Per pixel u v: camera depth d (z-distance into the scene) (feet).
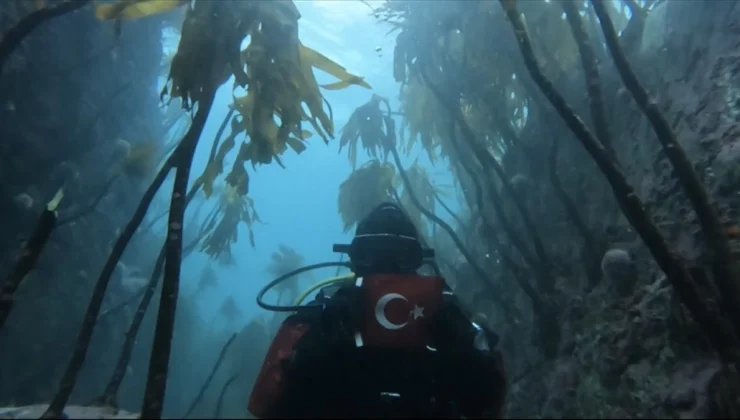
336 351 6.59
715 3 17.25
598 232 18.90
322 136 11.37
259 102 10.00
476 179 22.16
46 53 27.50
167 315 6.88
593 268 18.21
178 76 9.20
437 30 21.74
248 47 10.86
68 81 29.14
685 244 14.21
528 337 21.74
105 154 33.53
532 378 19.71
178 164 7.76
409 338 6.63
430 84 21.52
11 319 27.35
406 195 31.30
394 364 6.59
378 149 28.22
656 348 14.39
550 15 19.56
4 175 25.75
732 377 7.43
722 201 13.51
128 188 36.11
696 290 7.78
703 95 16.01
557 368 18.02
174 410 45.34
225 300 57.47
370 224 8.07
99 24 30.37
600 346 16.31
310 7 58.65
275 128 10.23
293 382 6.68
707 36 17.10
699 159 14.85
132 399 37.76
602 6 9.25
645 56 19.86
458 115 21.03
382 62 63.93
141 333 38.65
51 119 28.19
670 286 14.44
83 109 30.78
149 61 35.88
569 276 19.95
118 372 10.73
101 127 32.58
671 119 17.11
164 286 7.03
